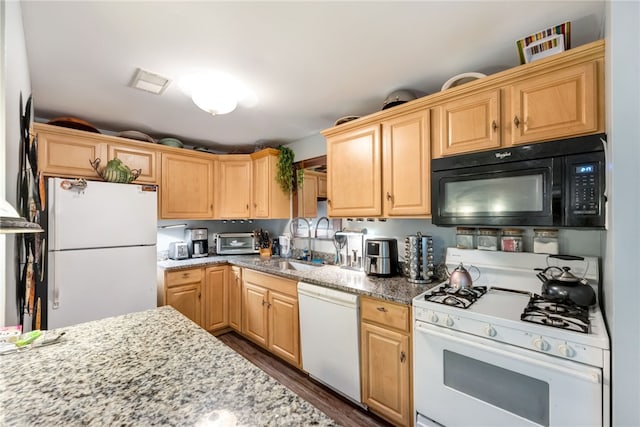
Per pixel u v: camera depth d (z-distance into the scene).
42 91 1.97
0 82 0.95
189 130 2.88
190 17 1.27
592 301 1.33
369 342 1.79
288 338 2.37
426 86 1.95
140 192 2.37
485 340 1.29
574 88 1.29
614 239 0.92
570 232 1.59
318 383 2.19
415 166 1.84
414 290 1.78
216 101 1.89
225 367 0.88
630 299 0.91
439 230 2.10
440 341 1.44
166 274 2.70
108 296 2.18
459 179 1.59
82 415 0.66
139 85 1.88
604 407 1.02
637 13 0.87
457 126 1.66
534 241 1.67
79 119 2.50
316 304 2.07
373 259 2.18
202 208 3.19
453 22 1.32
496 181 1.47
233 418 0.64
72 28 1.33
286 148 3.21
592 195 1.20
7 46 1.02
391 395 1.67
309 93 2.04
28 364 0.90
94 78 1.79
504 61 1.65
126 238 2.28
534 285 1.64
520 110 1.44
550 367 1.11
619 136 0.90
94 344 1.05
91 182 2.13
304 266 2.86
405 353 1.61
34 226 0.77
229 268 3.12
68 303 2.00
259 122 2.64
